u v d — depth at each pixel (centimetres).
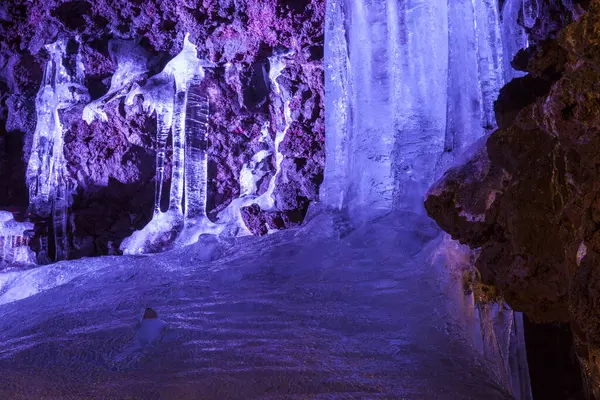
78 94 743
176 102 725
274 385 278
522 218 214
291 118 706
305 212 713
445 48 561
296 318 371
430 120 558
